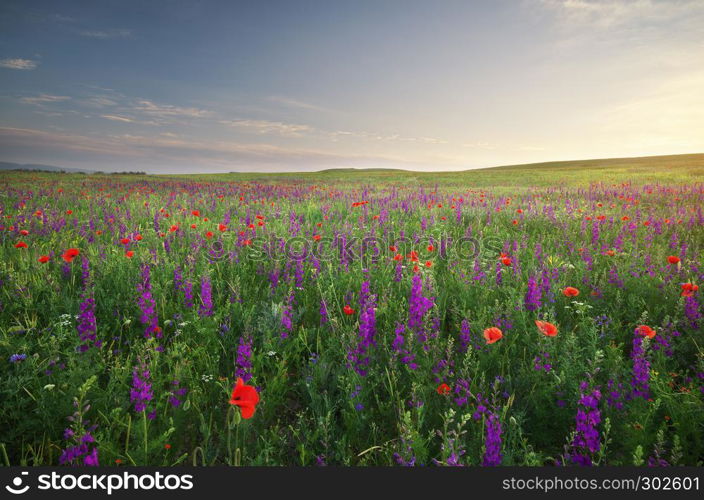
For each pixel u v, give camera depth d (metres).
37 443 2.76
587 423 2.50
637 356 2.91
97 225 8.97
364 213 11.27
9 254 6.31
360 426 2.87
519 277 5.45
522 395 3.22
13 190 16.34
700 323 3.90
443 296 4.97
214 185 25.23
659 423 2.83
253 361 3.49
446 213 11.69
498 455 2.31
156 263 5.68
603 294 5.04
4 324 3.96
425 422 2.96
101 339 3.85
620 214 10.81
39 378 3.12
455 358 3.62
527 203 13.80
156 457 2.65
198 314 4.27
